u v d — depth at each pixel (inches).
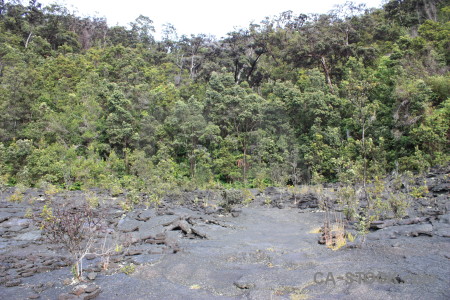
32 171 1097.4
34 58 1958.7
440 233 322.3
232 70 2026.3
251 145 1330.0
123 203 664.4
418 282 205.3
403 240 311.9
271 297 201.5
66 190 934.4
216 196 820.6
